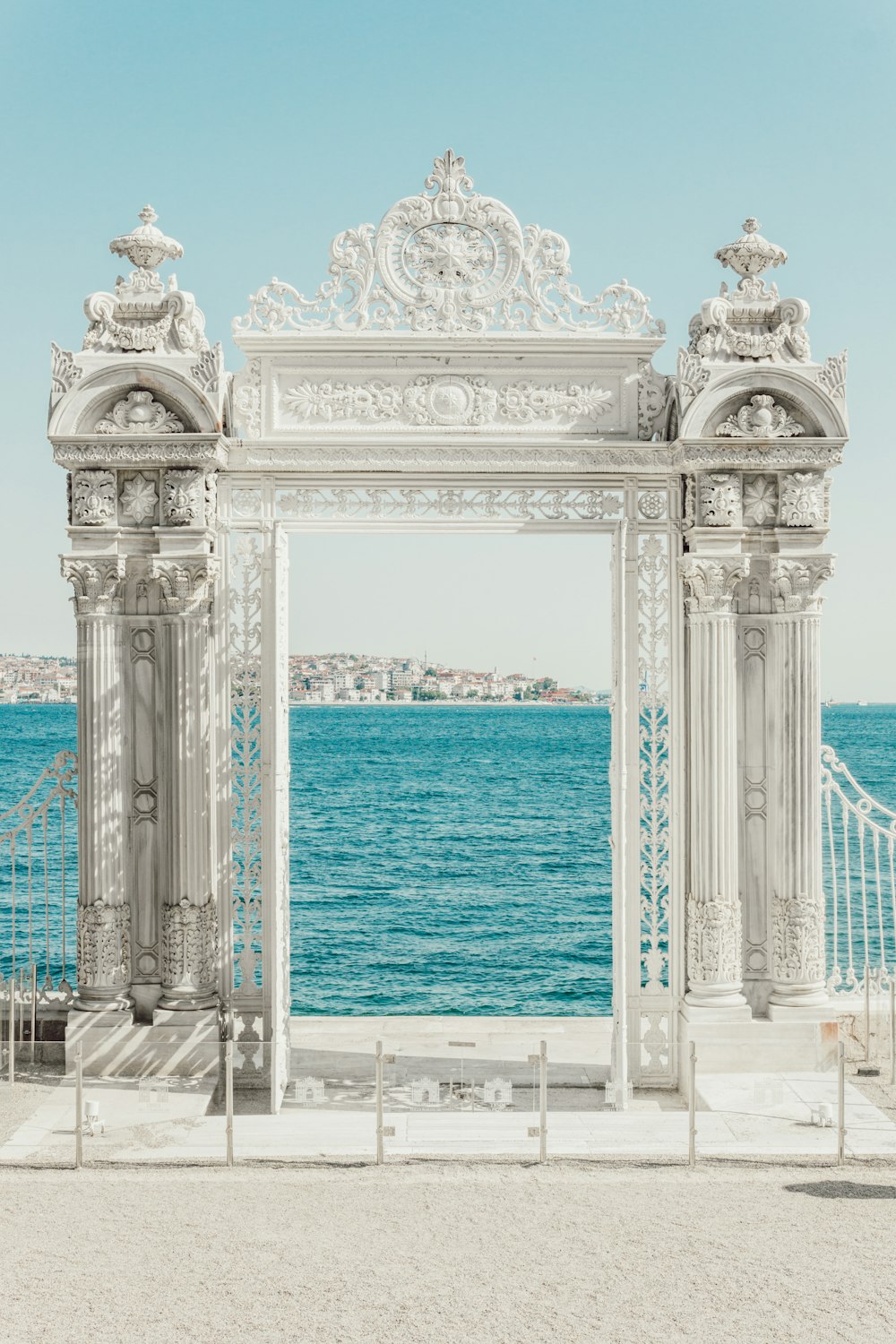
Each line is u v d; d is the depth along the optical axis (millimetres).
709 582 11219
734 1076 11125
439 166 11344
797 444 11148
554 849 43094
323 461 11297
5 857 34500
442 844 44406
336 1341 6750
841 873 32250
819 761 11414
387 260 11336
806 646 11312
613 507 11602
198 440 10969
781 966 11398
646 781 11750
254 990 11586
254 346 11359
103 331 11211
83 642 11234
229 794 11523
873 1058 12070
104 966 11242
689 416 11016
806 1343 6750
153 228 11414
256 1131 10258
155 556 11117
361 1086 11453
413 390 11414
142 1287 7402
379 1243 8047
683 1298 7262
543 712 133750
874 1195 8891
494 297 11359
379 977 24859
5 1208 8648
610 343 11383
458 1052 12516
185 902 11258
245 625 11562
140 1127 10273
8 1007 12000
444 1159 9656
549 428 11445
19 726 96438
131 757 11492
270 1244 8031
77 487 11156
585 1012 21609
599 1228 8297
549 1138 10070
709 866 11281
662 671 11672
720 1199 8836
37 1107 10664
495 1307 7137
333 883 36562
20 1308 7129
